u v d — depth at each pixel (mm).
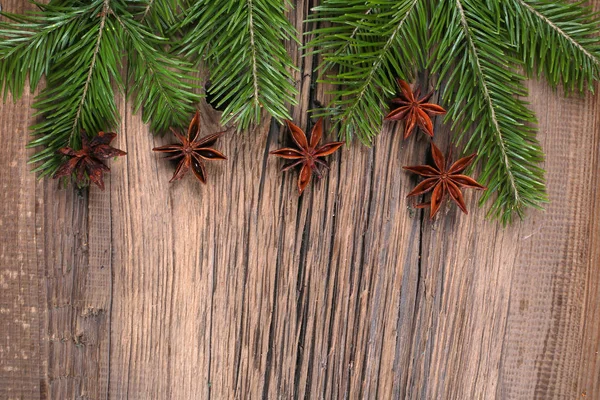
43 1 425
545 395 467
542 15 427
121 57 412
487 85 427
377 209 449
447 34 423
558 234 460
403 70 436
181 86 413
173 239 444
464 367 462
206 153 427
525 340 464
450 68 441
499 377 464
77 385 449
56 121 415
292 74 434
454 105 427
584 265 463
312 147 428
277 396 455
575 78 438
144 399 450
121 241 442
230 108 414
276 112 413
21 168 437
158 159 438
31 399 448
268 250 448
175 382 451
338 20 410
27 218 439
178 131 432
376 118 422
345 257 451
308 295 451
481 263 458
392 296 455
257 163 442
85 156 415
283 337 453
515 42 434
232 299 449
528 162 437
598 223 462
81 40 407
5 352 446
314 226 448
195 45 421
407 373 459
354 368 457
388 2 415
